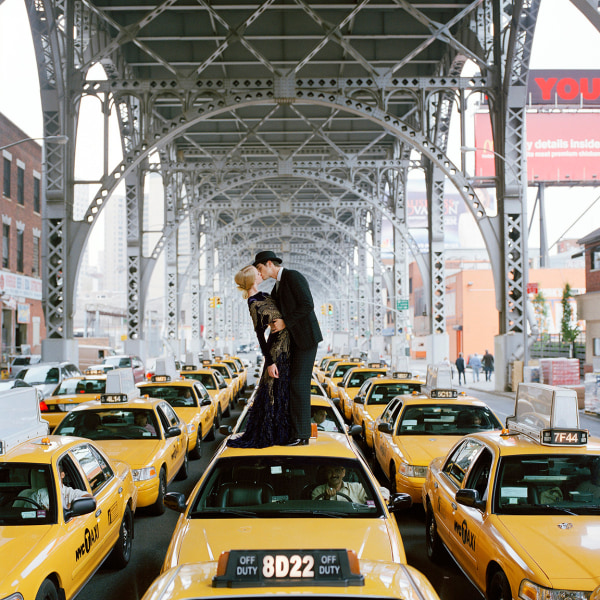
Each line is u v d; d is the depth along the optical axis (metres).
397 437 9.67
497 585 4.93
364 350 46.84
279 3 24.48
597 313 30.75
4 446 5.63
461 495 5.54
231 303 87.56
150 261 34.94
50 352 23.28
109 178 23.55
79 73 23.50
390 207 39.16
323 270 93.88
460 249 104.62
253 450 5.39
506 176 24.30
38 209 41.75
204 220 58.28
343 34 26.20
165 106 33.34
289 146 40.06
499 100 24.11
